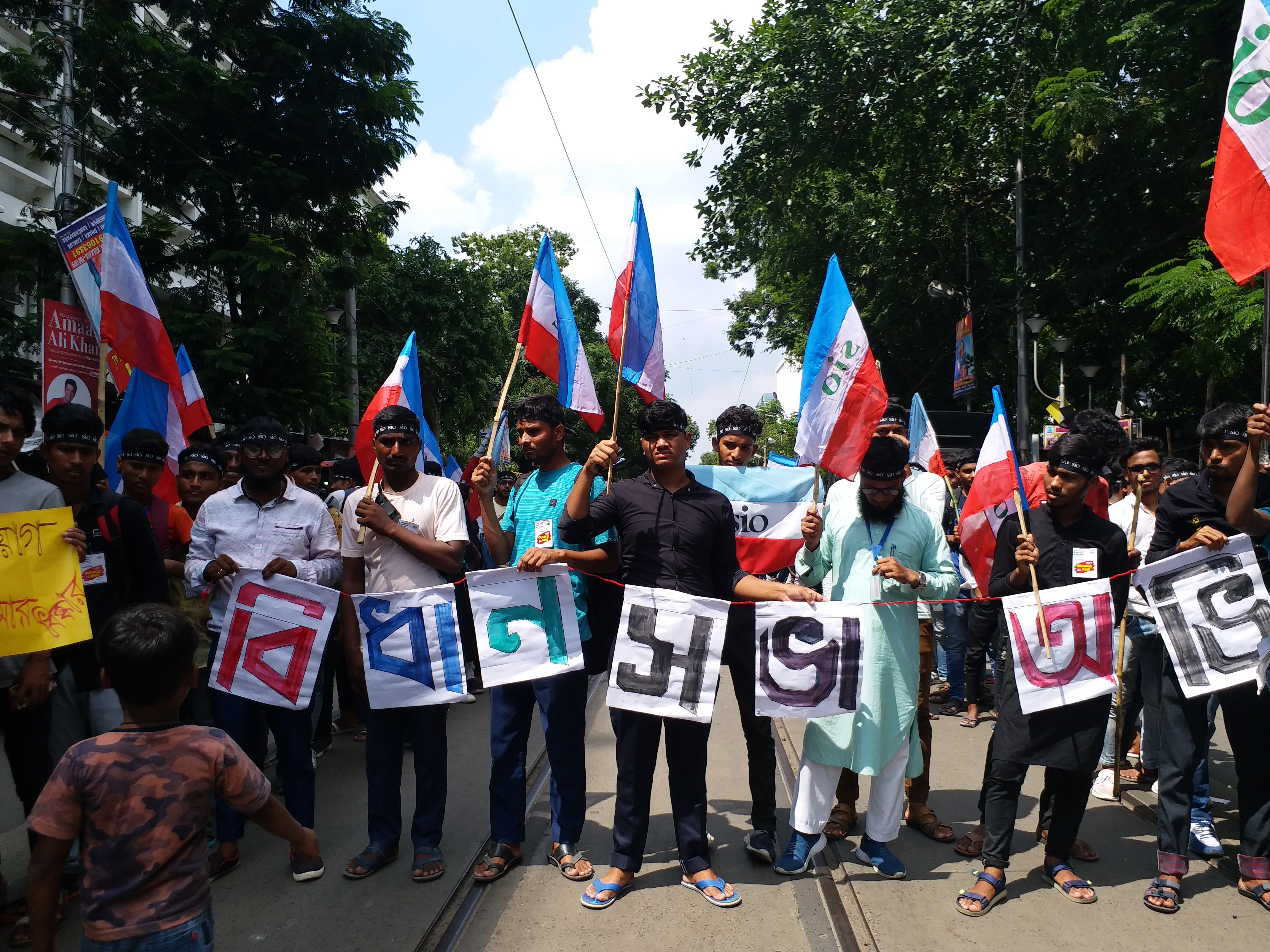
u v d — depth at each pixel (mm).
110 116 12703
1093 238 14008
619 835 3793
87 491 3805
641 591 3789
